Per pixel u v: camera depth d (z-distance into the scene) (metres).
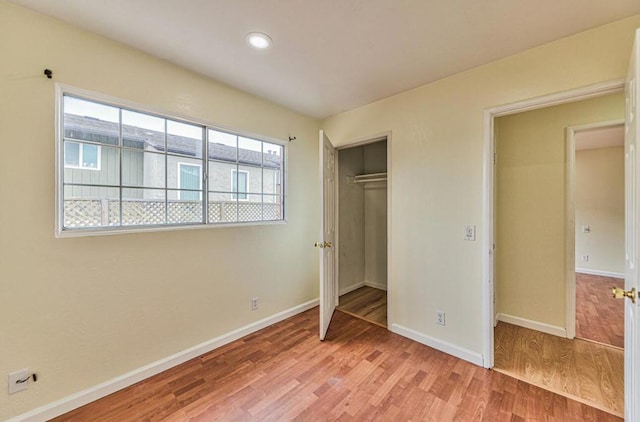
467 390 1.81
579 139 4.21
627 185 1.41
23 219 1.49
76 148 1.72
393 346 2.39
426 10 1.48
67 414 1.60
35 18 1.51
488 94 2.04
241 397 1.75
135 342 1.90
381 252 4.11
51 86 1.56
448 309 2.28
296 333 2.63
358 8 1.46
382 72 2.17
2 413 1.45
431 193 2.37
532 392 1.78
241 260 2.55
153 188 2.05
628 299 1.33
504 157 2.86
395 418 1.58
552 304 2.61
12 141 1.46
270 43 1.80
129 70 1.85
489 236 2.07
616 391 1.79
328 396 1.76
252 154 2.70
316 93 2.58
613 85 1.57
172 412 1.62
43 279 1.55
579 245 4.98
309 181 3.22
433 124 2.35
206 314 2.29
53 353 1.58
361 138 2.91
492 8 1.46
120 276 1.83
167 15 1.53
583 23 1.58
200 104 2.23
